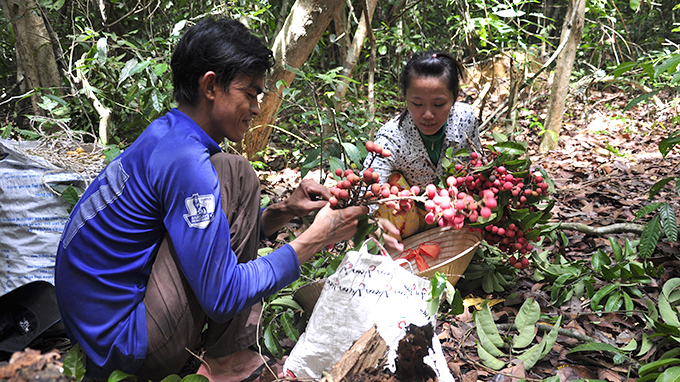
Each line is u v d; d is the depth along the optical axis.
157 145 1.44
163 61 3.34
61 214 2.04
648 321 1.93
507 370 1.74
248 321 1.57
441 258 2.26
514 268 2.36
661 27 7.42
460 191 2.11
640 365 1.69
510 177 2.05
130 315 1.46
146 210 1.43
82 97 3.74
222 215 1.40
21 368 0.93
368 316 1.53
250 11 3.98
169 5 4.14
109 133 3.47
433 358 1.52
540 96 5.43
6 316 1.94
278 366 1.73
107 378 1.52
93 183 1.50
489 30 4.42
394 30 5.27
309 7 3.50
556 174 4.11
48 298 1.97
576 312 2.11
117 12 4.51
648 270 2.26
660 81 5.78
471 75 6.60
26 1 3.55
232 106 1.49
